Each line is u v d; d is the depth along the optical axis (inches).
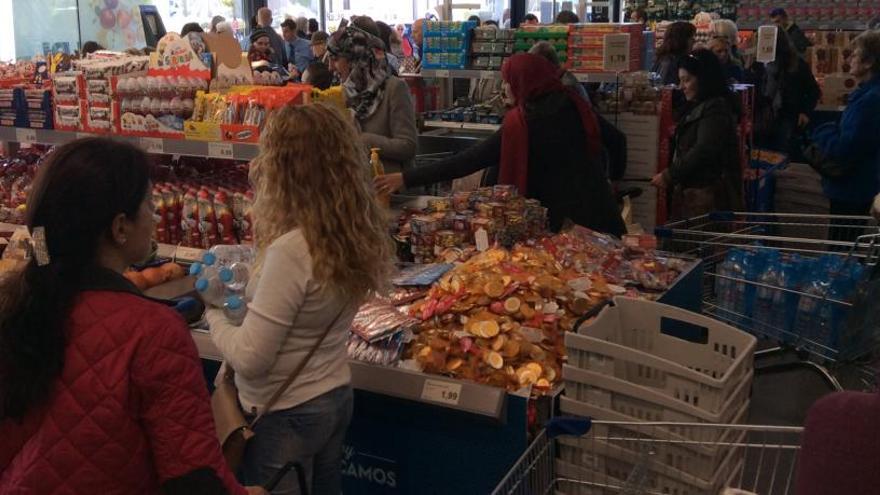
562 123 158.1
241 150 138.9
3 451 63.3
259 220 85.4
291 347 85.0
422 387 100.8
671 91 229.9
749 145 249.6
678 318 104.3
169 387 60.3
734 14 412.8
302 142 82.0
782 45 303.9
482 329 106.5
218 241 141.6
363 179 85.2
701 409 84.4
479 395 97.9
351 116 147.5
